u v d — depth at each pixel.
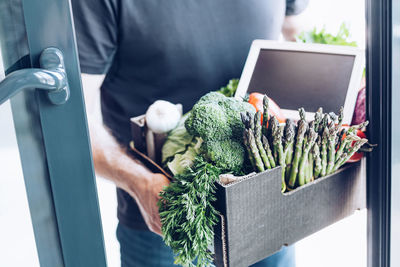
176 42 1.19
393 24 1.10
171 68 1.21
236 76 1.28
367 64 1.14
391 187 1.21
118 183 1.15
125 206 1.27
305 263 1.50
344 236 1.43
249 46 1.28
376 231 1.27
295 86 1.11
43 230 0.75
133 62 1.21
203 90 1.26
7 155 0.71
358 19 1.25
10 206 0.73
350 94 1.08
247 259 1.01
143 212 1.14
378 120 1.17
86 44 1.14
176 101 1.25
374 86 1.15
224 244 0.97
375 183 1.22
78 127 0.71
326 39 1.21
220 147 0.95
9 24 0.63
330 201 1.14
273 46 1.14
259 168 0.97
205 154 0.97
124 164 1.13
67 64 0.67
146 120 1.07
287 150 1.01
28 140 0.69
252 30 1.27
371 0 1.10
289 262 1.49
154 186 1.07
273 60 1.13
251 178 0.95
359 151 1.17
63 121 0.70
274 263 1.44
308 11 1.35
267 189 0.99
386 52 1.12
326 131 1.03
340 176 1.13
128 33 1.16
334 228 1.44
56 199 0.73
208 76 1.25
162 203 0.99
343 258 1.45
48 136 0.69
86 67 1.15
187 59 1.21
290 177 1.05
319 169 1.07
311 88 1.10
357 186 1.20
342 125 1.08
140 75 1.22
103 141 1.19
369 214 1.26
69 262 0.78
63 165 0.72
